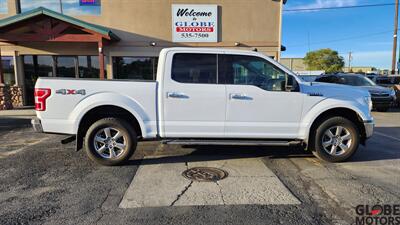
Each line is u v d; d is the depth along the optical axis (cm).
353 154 600
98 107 573
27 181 495
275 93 576
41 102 553
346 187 472
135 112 564
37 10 1299
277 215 382
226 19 1605
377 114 1448
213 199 425
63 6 1574
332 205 411
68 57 1592
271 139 595
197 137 582
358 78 1591
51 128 559
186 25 1597
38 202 416
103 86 561
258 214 384
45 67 1591
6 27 1341
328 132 593
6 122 1115
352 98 596
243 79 582
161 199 425
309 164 590
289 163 596
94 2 1572
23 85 1578
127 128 568
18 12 1562
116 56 1602
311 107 584
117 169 555
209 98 570
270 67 581
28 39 1348
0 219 368
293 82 577
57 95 554
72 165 580
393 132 935
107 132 571
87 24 1345
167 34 1603
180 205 407
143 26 1593
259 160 614
